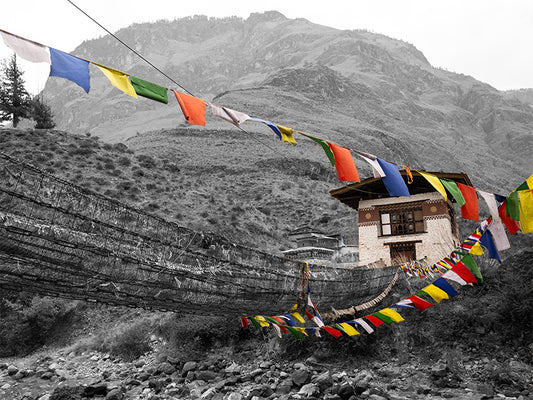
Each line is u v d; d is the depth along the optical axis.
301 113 179.25
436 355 14.52
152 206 35.69
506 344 14.27
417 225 22.11
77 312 23.39
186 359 16.45
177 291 9.52
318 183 82.44
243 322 12.20
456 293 10.89
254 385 14.02
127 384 14.84
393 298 17.22
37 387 15.63
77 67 5.02
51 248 7.53
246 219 40.75
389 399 12.20
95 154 46.47
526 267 16.33
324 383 13.29
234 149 109.19
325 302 13.76
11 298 23.59
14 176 7.59
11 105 60.88
